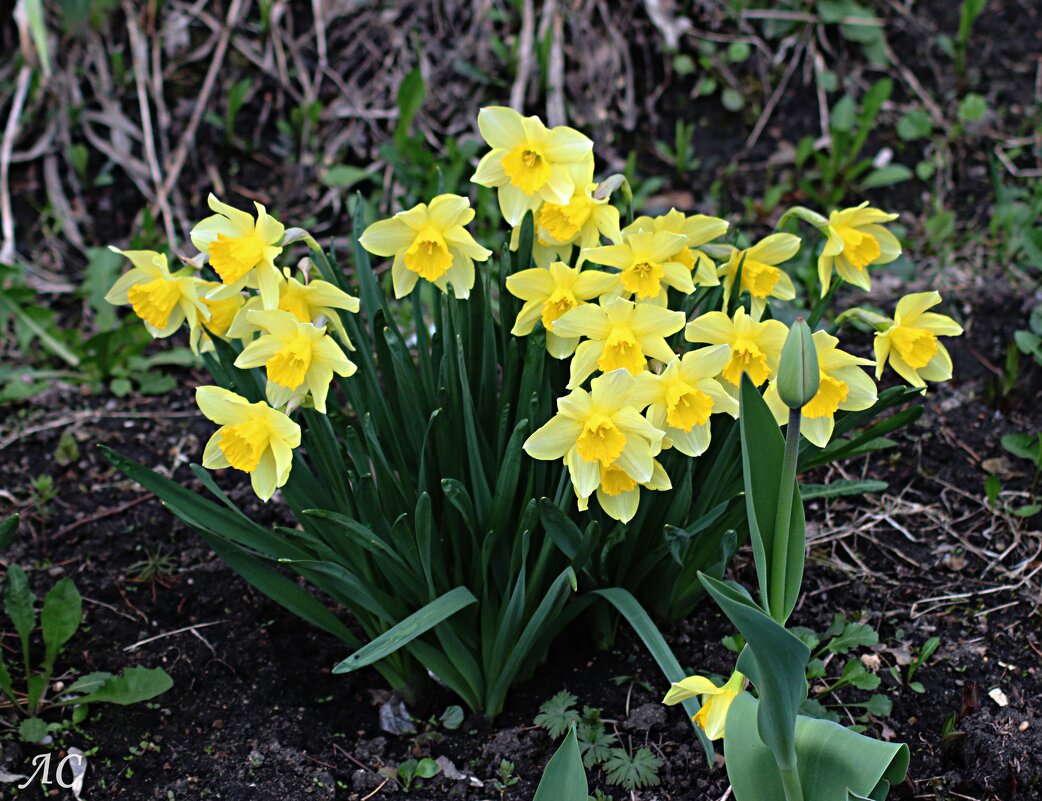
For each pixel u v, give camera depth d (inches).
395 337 62.0
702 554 65.0
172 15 97.2
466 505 61.3
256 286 59.9
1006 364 76.8
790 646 53.6
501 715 65.6
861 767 56.5
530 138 60.2
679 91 98.6
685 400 58.6
